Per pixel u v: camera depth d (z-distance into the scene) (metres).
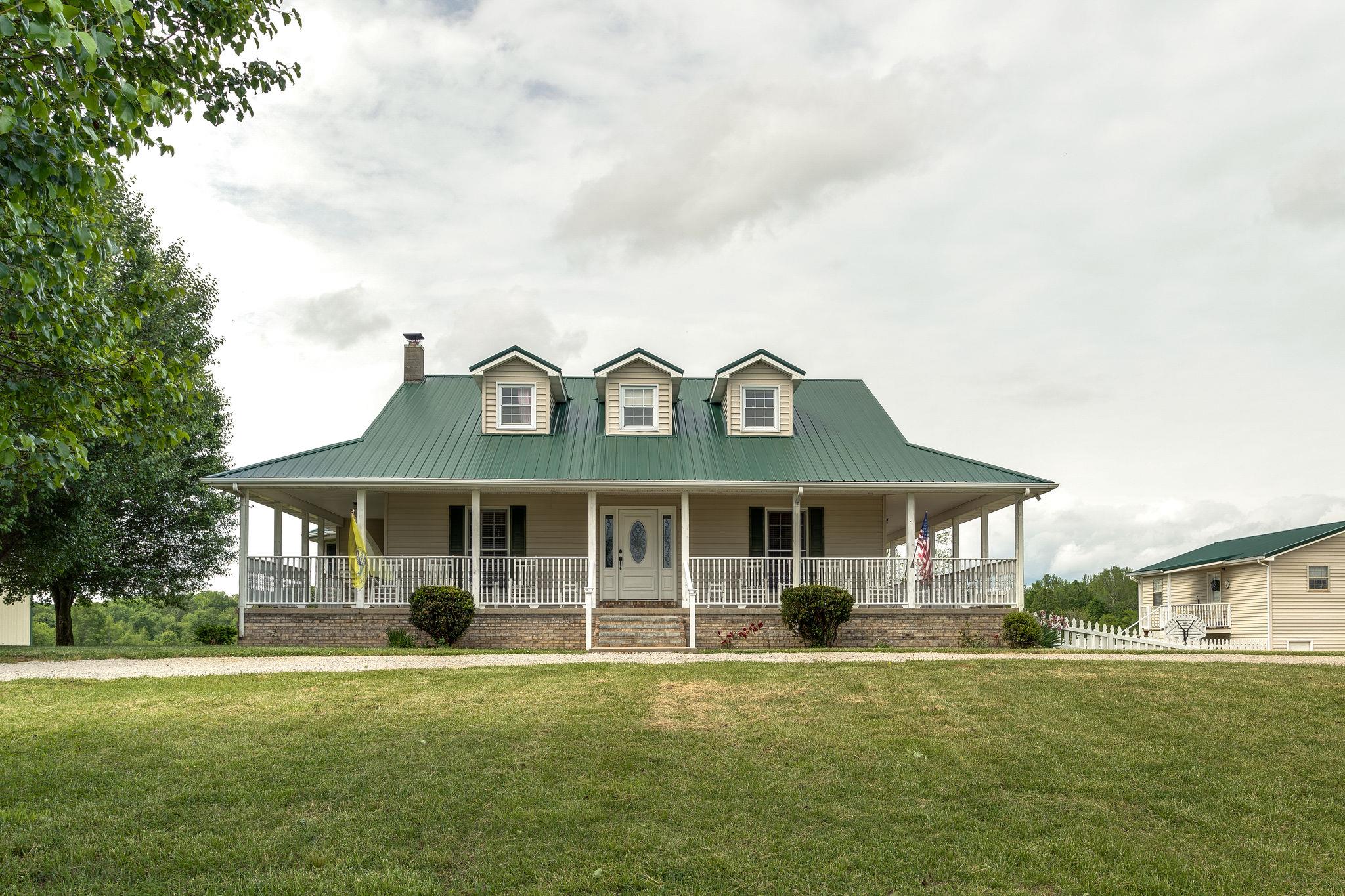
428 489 20.75
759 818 7.24
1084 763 8.66
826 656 15.38
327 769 8.23
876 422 24.78
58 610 28.31
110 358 8.32
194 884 5.89
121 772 8.08
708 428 24.30
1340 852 6.76
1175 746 9.19
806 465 22.05
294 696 11.30
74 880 5.93
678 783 8.01
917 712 10.45
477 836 6.79
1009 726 9.90
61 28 4.73
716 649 18.53
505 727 9.73
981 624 20.77
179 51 8.11
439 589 19.31
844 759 8.74
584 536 23.47
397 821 7.02
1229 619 33.50
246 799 7.43
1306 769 8.54
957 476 21.41
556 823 7.02
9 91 5.41
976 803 7.66
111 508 25.31
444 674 12.85
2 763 8.31
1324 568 31.02
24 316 6.77
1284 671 12.95
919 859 6.51
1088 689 11.57
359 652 16.53
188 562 28.84
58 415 7.96
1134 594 75.75
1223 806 7.64
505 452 22.22
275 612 19.81
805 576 22.47
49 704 10.88
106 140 6.77
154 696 11.34
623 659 15.05
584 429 23.86
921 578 20.98
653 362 23.61
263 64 9.21
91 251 7.04
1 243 6.54
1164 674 12.59
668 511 23.61
